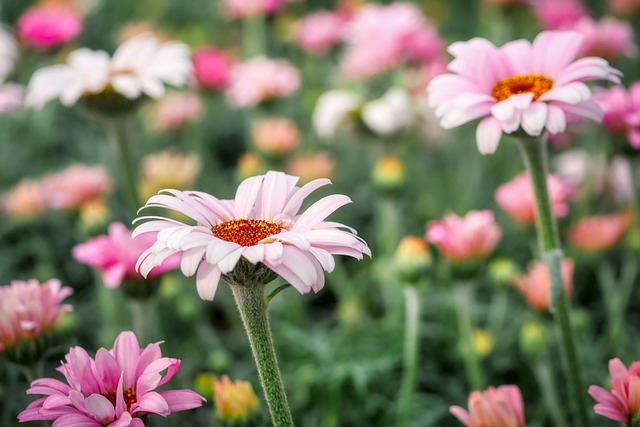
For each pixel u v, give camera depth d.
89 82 0.53
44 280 0.61
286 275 0.35
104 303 0.55
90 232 0.54
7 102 0.61
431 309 0.58
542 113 0.40
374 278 0.59
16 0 1.07
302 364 0.53
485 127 0.41
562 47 0.42
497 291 0.54
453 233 0.47
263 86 0.66
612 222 0.56
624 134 0.49
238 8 0.78
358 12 0.77
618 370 0.38
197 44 0.97
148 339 0.47
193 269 0.34
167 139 0.82
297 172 0.66
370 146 0.67
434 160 0.76
